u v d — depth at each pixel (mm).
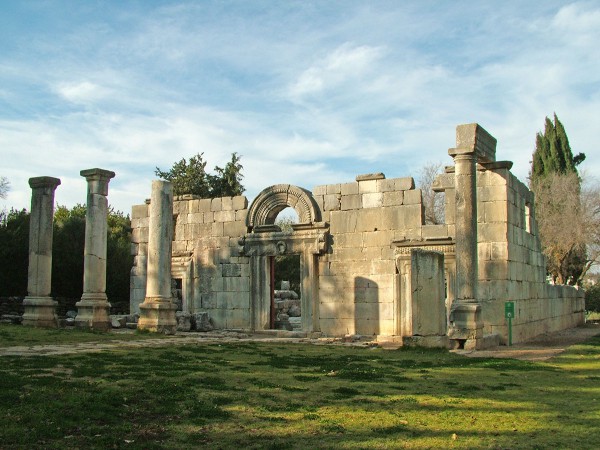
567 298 38062
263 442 8477
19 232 39000
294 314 41281
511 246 25609
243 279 31625
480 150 23469
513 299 25672
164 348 19109
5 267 37969
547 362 18172
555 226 54562
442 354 19828
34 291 26891
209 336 25938
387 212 28328
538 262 30406
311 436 8812
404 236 27797
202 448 8188
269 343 23141
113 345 19594
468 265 22578
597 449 8430
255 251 31203
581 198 57031
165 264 25891
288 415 10008
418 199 27750
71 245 40906
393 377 14320
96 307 26406
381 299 28109
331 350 20734
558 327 34750
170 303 25859
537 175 61844
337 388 12320
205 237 33000
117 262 43406
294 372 14773
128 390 11250
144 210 34688
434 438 8820
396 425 9508
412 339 21000
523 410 10789
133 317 31344
